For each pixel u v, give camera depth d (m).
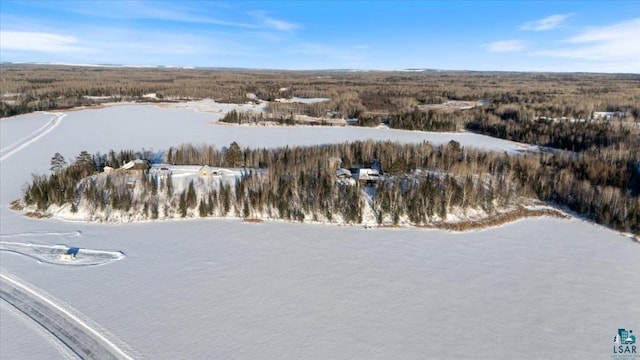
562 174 98.25
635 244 74.75
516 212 87.88
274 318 51.66
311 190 86.75
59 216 80.25
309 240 73.94
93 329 48.47
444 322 52.00
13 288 56.31
